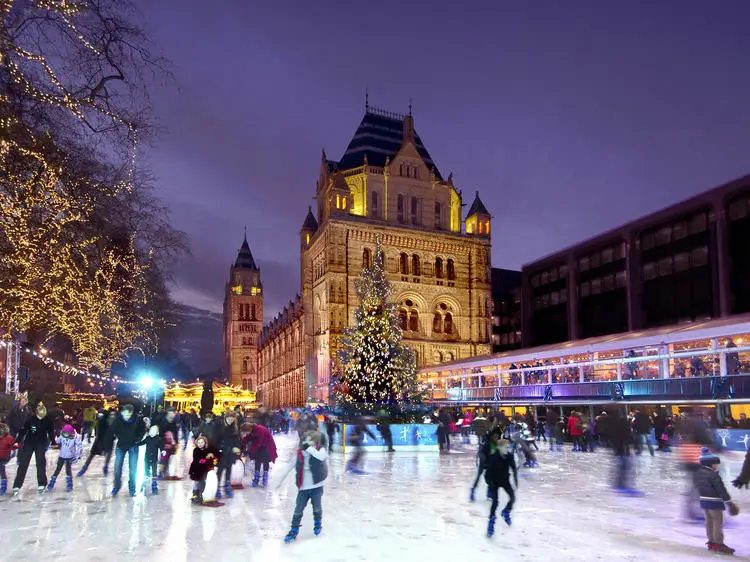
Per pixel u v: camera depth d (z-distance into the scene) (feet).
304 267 307.99
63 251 83.97
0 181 63.21
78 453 55.88
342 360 111.96
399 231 269.44
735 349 98.48
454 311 276.00
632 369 122.93
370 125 293.84
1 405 103.30
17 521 39.86
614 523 39.63
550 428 110.01
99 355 138.62
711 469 32.81
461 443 121.39
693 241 184.03
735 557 30.96
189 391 294.05
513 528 38.09
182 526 38.45
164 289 140.87
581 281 234.17
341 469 73.15
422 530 37.55
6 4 45.47
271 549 32.65
